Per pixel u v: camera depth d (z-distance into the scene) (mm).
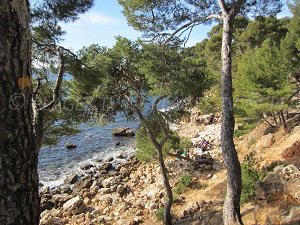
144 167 25094
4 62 1981
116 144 36906
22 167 2125
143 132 17625
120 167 27578
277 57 20875
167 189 14891
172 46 12977
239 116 22062
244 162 18062
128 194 20703
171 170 22281
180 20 12250
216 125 35031
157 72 12711
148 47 12727
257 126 25094
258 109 20016
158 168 23656
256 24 33719
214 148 27094
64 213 18469
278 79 20500
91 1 10312
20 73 2070
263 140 20719
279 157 16781
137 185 21812
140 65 12664
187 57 13469
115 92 13695
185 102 14570
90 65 11883
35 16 9797
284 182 11148
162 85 13000
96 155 33094
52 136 14695
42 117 7613
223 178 18922
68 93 13969
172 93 13352
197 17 11922
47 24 10133
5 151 2029
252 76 20906
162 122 14430
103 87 13297
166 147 17547
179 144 19562
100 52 12609
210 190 17766
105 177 25109
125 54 12609
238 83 22562
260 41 35000
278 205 10445
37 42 10062
